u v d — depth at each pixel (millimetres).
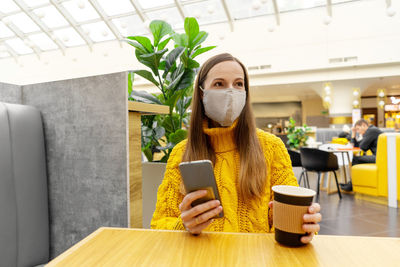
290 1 9445
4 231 1031
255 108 19188
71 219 1188
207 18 10547
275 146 1033
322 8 9906
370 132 4383
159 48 1638
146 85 12836
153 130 1662
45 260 1193
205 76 1021
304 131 6355
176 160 1026
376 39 9695
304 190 562
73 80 1169
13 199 1065
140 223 1142
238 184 952
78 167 1170
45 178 1207
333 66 10273
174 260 478
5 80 14281
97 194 1136
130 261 476
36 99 1251
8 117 1072
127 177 1080
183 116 1802
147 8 9977
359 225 2979
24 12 10297
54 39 11008
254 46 10891
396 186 3629
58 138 1207
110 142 1106
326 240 570
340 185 4680
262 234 608
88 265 462
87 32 5328
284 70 10828
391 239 570
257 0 4016
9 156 1060
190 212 602
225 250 520
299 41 10438
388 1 9203
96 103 1128
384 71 10180
